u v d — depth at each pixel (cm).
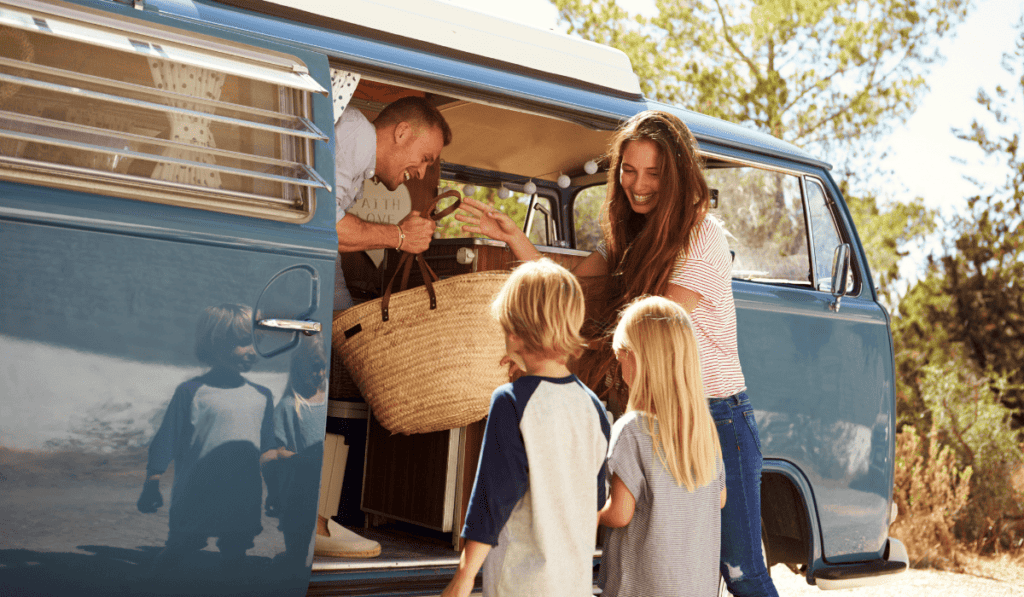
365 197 420
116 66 225
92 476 207
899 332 1147
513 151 462
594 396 232
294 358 237
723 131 377
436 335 283
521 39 324
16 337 200
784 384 365
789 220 399
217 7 252
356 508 375
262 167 241
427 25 295
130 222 215
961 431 857
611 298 310
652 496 240
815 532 375
